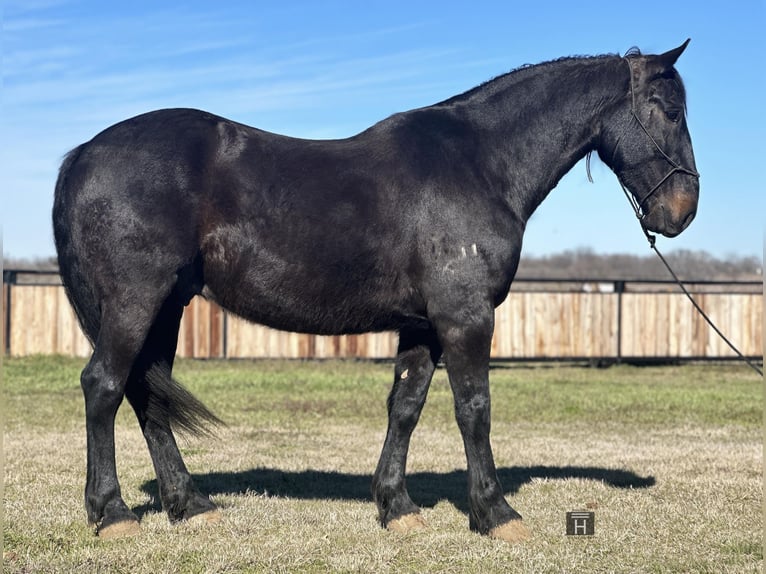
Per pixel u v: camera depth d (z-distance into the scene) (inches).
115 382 201.9
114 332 201.0
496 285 213.8
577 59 235.0
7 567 181.6
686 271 1971.0
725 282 773.9
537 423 440.5
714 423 444.8
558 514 238.5
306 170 212.1
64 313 707.4
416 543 208.2
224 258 209.0
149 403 219.5
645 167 227.8
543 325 757.9
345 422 432.1
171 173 204.1
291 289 211.0
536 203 229.9
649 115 226.8
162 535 206.7
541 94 228.7
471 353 209.9
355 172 213.6
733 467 312.0
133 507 239.0
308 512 236.5
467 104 229.0
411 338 229.6
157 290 202.5
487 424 212.8
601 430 417.7
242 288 211.3
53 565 183.9
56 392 521.3
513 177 225.0
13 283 704.4
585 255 2281.0
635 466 314.7
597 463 320.8
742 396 552.4
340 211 209.9
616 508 245.9
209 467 307.4
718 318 772.0
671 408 497.0
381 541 209.0
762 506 250.1
